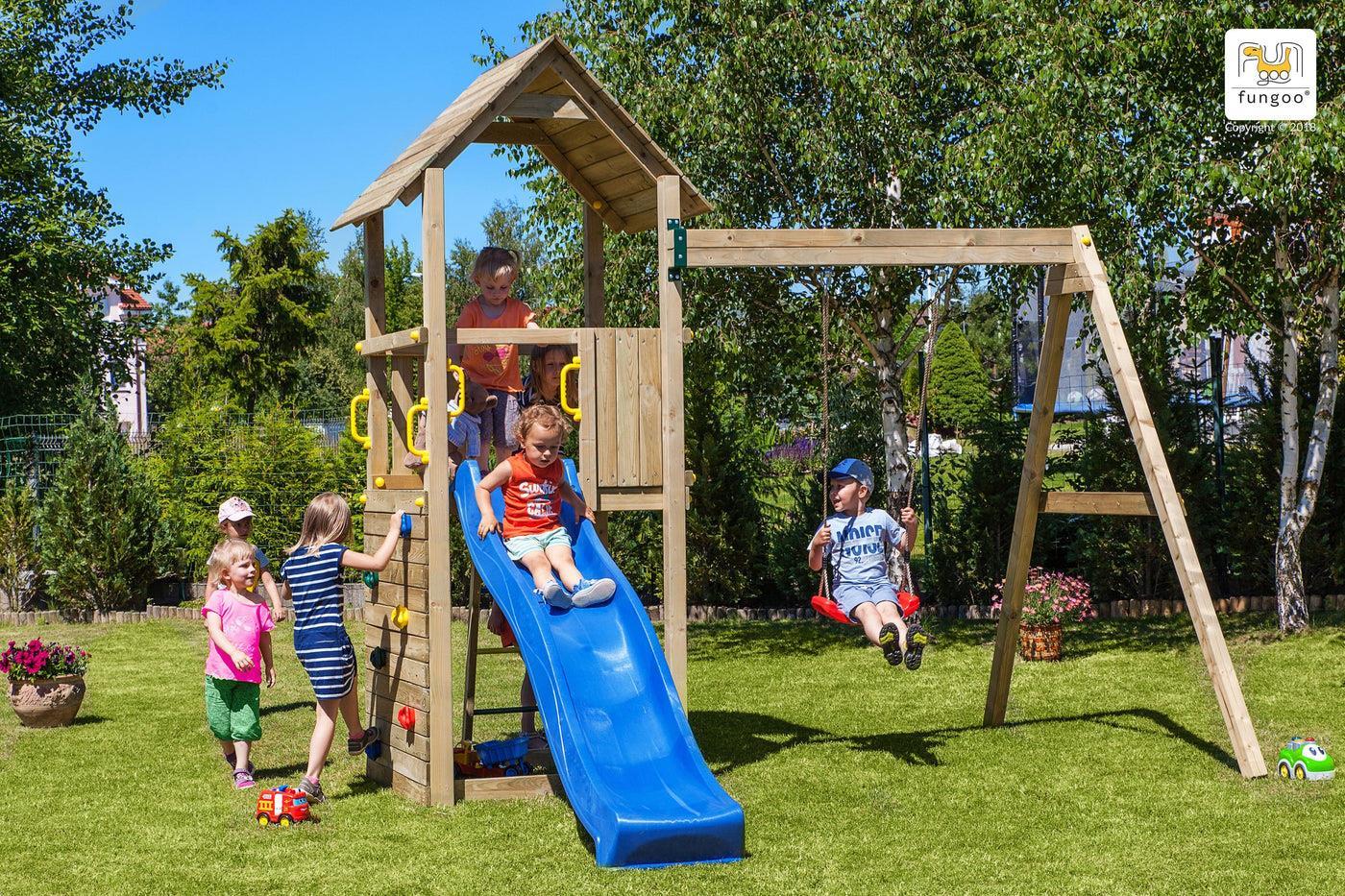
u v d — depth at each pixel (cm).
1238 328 1023
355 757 724
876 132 1066
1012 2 1005
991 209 1052
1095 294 709
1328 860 492
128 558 1420
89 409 1455
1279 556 1071
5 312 1895
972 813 577
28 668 806
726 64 1061
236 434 1515
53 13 2322
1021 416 1422
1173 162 949
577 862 506
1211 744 709
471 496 654
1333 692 830
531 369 741
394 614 650
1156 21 948
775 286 1179
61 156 2145
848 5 1092
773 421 1358
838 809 590
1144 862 496
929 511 1332
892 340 1221
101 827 571
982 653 1066
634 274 1138
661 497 663
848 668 1022
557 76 632
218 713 652
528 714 723
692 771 539
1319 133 875
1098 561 1269
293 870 501
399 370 677
